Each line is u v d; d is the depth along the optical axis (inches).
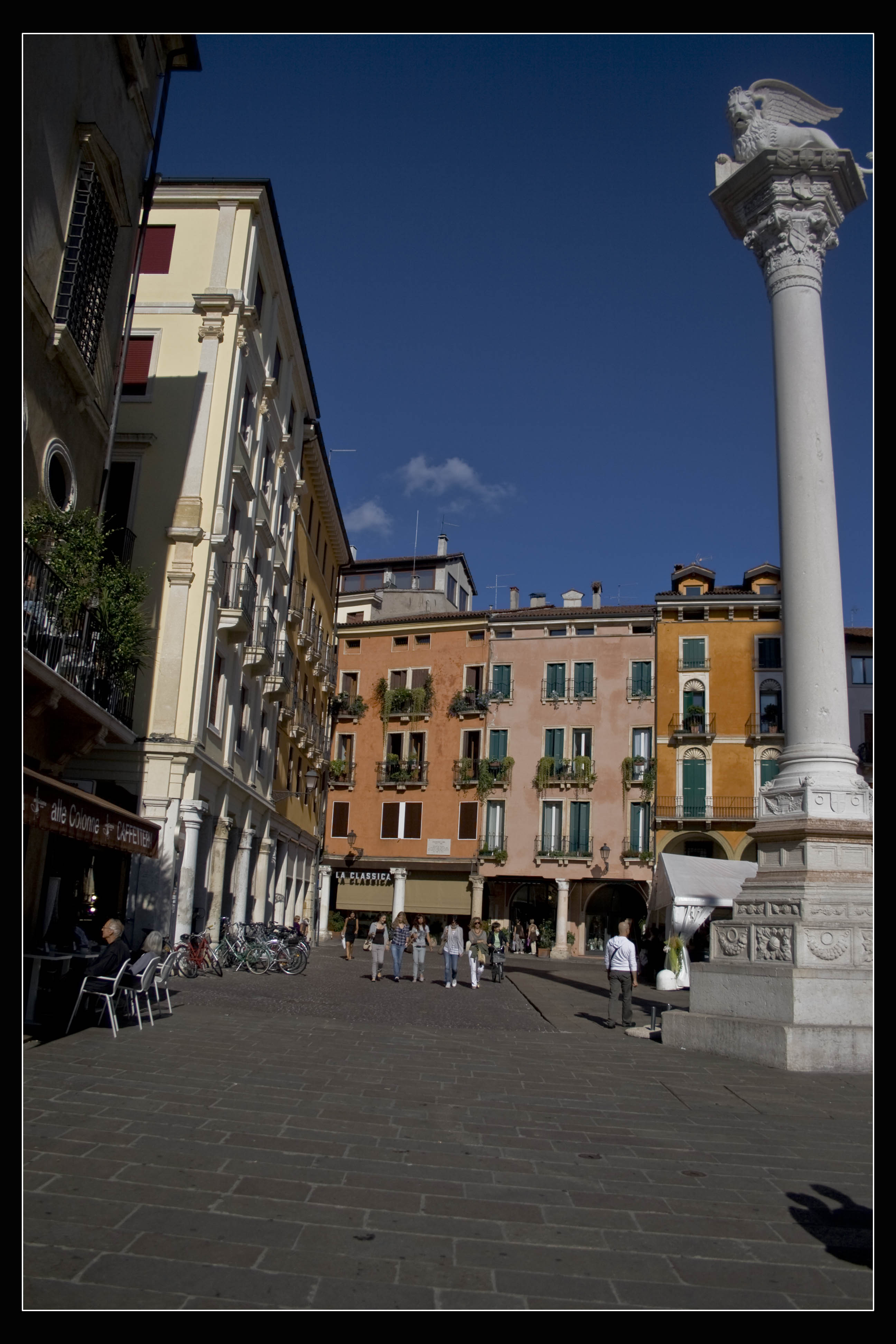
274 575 1218.0
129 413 929.5
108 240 583.2
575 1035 530.3
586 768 1856.5
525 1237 189.3
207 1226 183.2
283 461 1248.8
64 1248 167.0
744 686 1807.3
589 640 1929.1
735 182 591.2
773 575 1878.7
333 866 1995.6
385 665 2085.4
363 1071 369.4
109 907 778.2
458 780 1937.7
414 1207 203.3
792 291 559.5
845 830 478.3
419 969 990.4
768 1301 162.2
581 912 1845.5
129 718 644.7
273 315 1133.1
